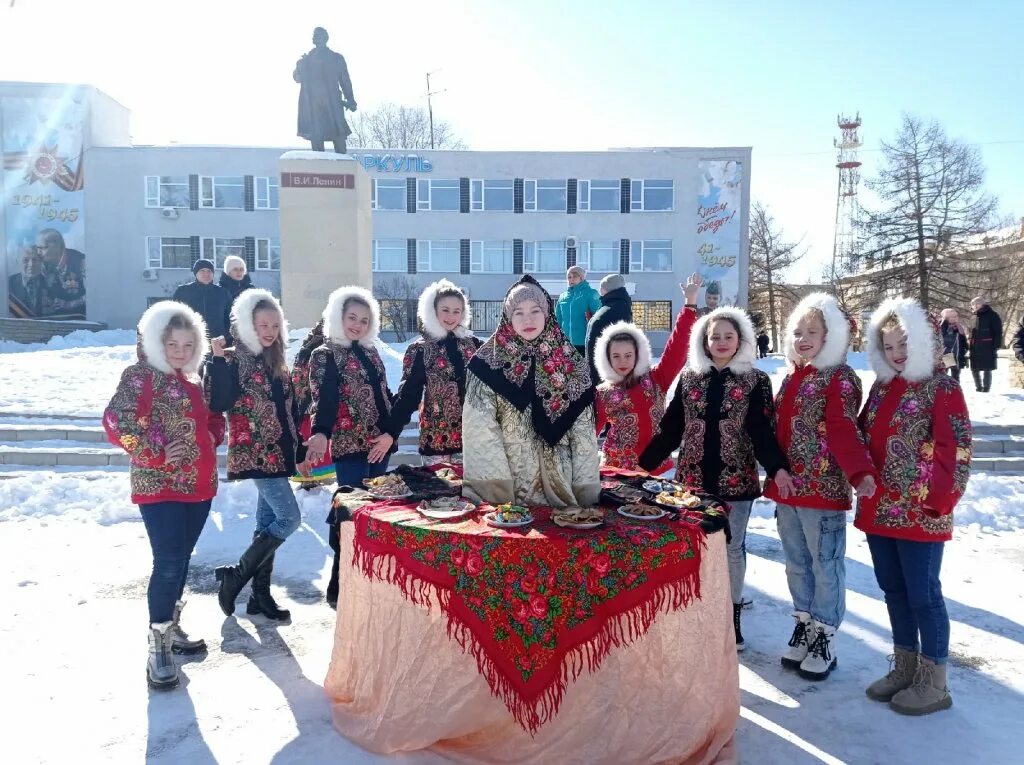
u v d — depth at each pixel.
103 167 36.09
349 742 3.04
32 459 8.19
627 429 4.64
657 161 37.25
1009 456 8.66
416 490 3.57
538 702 2.73
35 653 3.88
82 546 5.72
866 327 3.58
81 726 3.18
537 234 37.34
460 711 2.81
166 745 3.03
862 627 4.32
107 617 4.37
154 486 3.58
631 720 2.80
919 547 3.32
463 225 37.28
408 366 4.67
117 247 36.31
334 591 4.50
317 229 12.55
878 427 3.44
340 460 4.57
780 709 3.36
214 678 3.65
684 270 37.38
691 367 4.09
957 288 33.03
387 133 54.47
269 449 4.26
